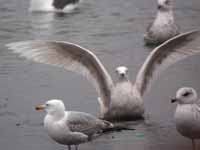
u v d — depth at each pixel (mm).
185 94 12523
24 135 14539
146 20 28094
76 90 18031
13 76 19594
